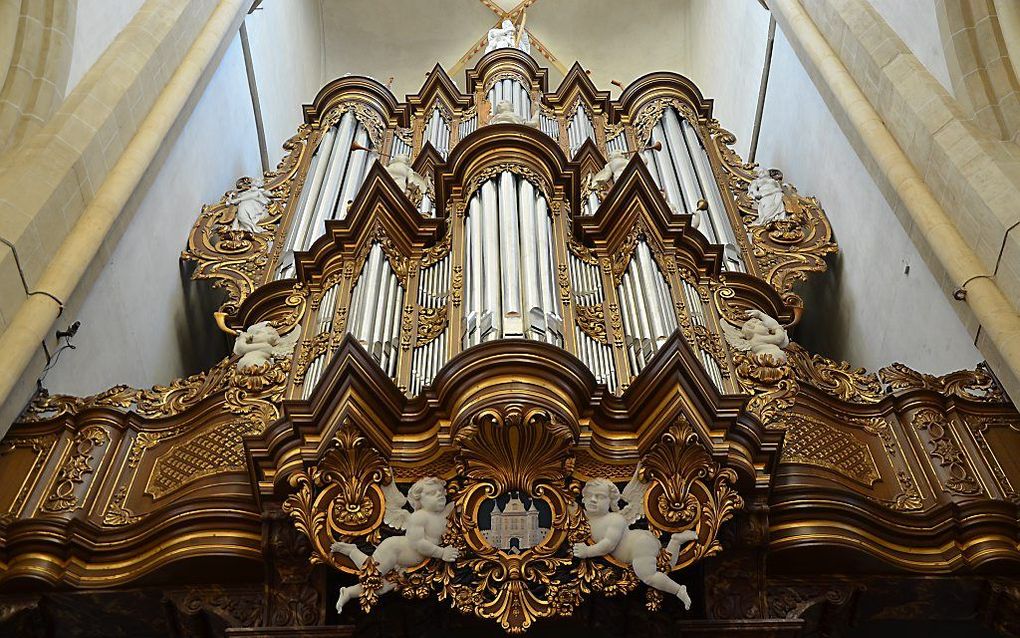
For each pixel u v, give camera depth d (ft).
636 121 38.52
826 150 32.50
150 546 20.01
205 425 22.43
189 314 31.32
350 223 25.38
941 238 22.95
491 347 18.35
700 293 24.81
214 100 34.30
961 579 20.57
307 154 36.47
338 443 18.24
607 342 21.63
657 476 18.40
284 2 43.75
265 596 19.01
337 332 22.74
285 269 29.19
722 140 37.68
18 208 20.88
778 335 24.11
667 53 50.88
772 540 20.04
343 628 18.48
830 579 20.75
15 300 20.77
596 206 29.40
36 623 20.27
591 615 19.75
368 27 50.60
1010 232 20.93
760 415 22.33
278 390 22.54
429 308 23.04
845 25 28.14
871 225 29.12
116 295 26.30
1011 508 20.53
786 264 30.68
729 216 32.96
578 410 18.42
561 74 51.26
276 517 18.99
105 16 26.40
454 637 21.81
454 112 39.91
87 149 23.26
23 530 19.75
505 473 18.03
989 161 22.02
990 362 22.34
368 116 38.24
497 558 17.72
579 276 23.65
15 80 23.00
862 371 24.48
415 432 18.76
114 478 21.75
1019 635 20.66
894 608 21.24
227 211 31.71
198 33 30.37
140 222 27.94
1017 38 23.41
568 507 18.04
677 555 17.92
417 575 17.72
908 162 24.89
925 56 25.67
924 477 22.03
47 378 22.80
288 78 44.39
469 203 25.54
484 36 50.70
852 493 20.54
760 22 39.17
